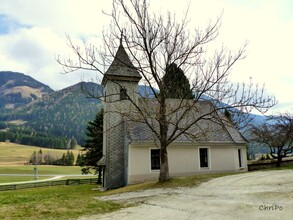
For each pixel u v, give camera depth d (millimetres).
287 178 16359
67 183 39656
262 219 7602
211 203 10523
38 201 12305
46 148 188125
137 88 27188
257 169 28438
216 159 26266
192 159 25484
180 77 20672
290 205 9141
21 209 10055
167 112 21266
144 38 18641
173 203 11117
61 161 130500
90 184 38562
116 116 26594
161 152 19656
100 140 39281
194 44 19812
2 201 12531
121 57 26703
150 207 10438
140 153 24188
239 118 19203
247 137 29656
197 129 26719
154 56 18781
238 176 19203
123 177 25641
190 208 9812
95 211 9812
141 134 24938
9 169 95500
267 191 12414
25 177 67812
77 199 13172
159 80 18969
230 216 8180
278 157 28828
